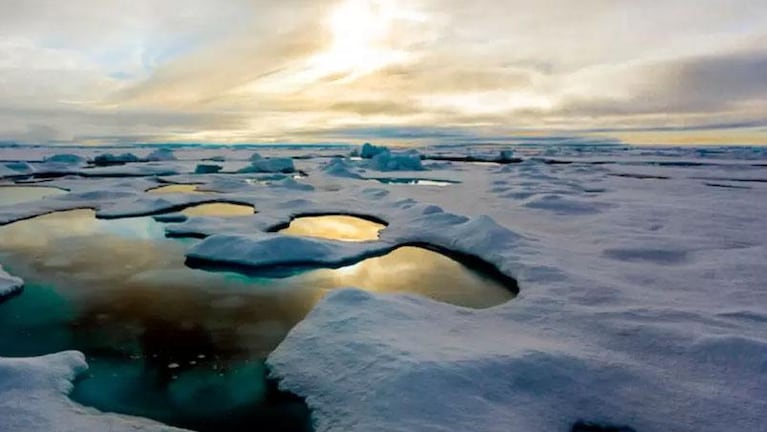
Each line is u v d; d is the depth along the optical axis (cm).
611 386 563
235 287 1028
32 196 2458
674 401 536
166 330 801
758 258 1109
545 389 556
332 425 510
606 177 3606
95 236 1501
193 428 543
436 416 498
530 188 2611
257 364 684
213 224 1605
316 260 1203
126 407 579
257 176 3612
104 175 3659
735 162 6153
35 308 895
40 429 492
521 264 1077
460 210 1902
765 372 566
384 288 1034
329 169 3769
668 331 680
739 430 488
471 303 947
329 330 704
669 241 1301
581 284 930
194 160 6159
